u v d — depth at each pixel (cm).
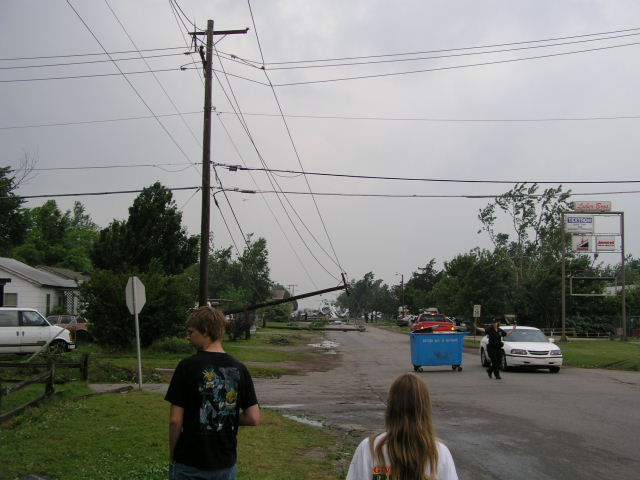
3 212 4409
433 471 340
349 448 934
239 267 9269
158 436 884
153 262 2752
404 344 4241
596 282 5256
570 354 3086
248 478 726
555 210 6900
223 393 431
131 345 2572
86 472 700
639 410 1295
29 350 2139
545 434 1046
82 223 10212
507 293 5428
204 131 2353
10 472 685
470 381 1884
